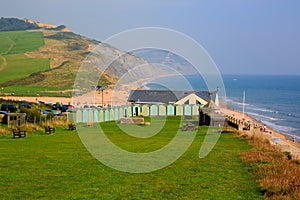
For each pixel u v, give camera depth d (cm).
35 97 10469
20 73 17200
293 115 12250
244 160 2794
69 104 7888
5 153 2992
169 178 2247
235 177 2275
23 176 2233
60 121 5112
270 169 2427
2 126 4569
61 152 3062
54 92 12562
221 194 1911
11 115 4759
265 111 13162
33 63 19212
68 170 2408
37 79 15712
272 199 1800
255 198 1844
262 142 3950
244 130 4884
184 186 2067
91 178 2217
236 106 14362
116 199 1817
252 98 18850
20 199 1797
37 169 2417
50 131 4391
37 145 3444
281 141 5516
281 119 11125
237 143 3766
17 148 3259
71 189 1977
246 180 2202
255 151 3225
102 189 1988
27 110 5403
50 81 15412
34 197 1830
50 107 7569
